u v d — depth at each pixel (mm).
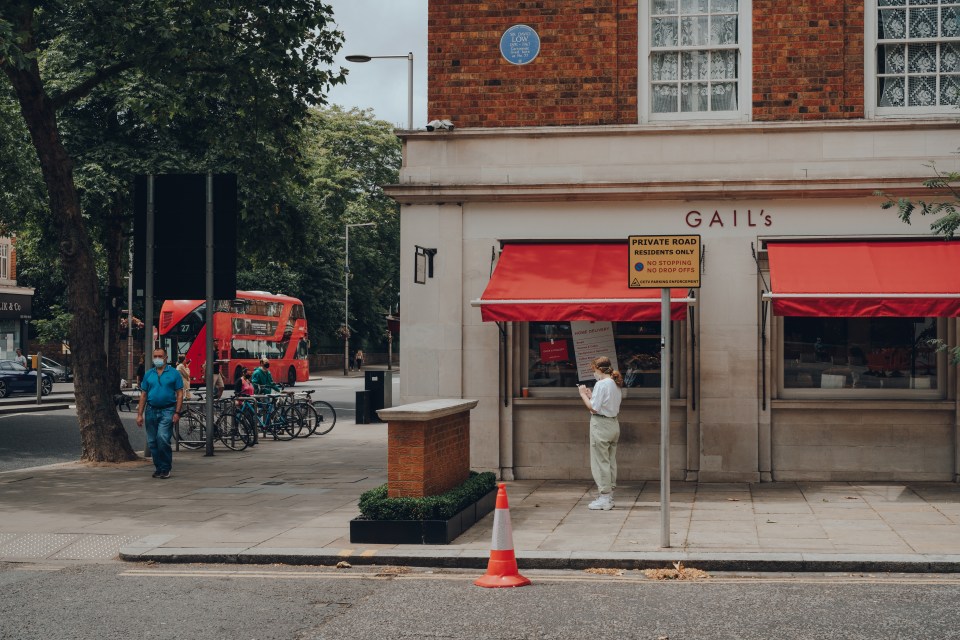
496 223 14531
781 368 14109
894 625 6785
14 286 51906
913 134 13719
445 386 14594
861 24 14070
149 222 18750
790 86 14102
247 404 20172
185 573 8867
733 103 14414
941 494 12648
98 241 31062
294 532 10453
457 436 11578
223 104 22953
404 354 14672
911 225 13633
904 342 13961
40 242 32625
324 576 8688
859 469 13797
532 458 14500
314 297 65625
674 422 14156
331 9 17859
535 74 14570
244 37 17984
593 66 14492
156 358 15359
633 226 14219
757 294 13922
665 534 9289
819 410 13859
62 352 60250
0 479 15070
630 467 14242
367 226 67438
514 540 9828
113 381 29844
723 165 14000
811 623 6871
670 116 14477
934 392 13883
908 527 10305
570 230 14352
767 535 9930
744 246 13961
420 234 14680
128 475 15523
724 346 13977
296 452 19328
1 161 24281
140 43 16453
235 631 6801
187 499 12914
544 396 14594
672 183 13922
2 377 37531
